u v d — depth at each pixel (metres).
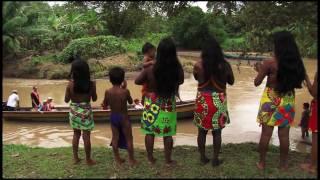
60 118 12.84
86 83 6.36
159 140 10.13
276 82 5.74
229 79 6.02
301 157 6.81
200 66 5.90
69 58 25.86
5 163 6.90
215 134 6.12
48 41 27.58
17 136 11.45
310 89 5.88
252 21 6.23
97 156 7.17
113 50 26.80
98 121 12.54
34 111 12.83
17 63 25.75
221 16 7.09
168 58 5.74
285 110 5.84
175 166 6.29
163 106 6.05
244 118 13.12
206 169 6.07
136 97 18.08
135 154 7.18
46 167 6.61
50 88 21.41
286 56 5.55
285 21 5.96
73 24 27.06
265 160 6.48
